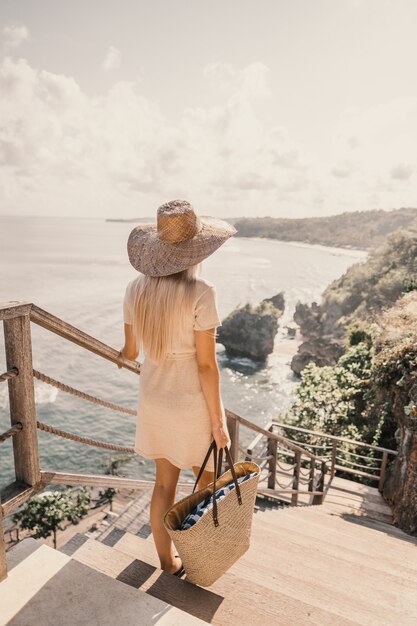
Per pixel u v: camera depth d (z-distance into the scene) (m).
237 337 75.38
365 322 25.05
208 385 1.74
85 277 165.75
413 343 7.67
